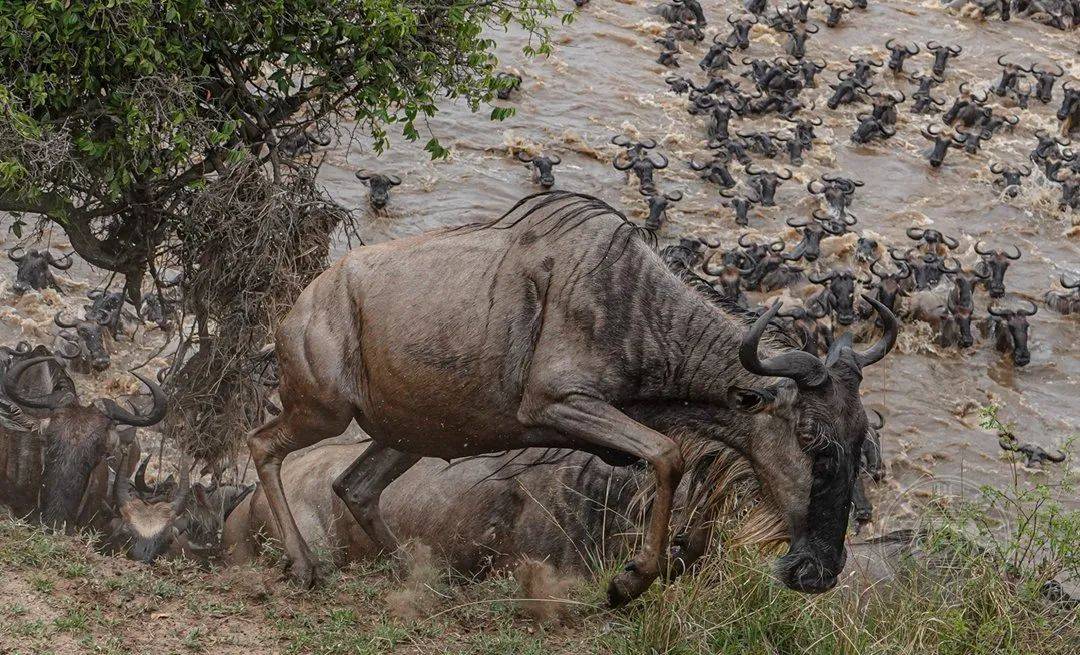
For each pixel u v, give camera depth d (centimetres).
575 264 1034
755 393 991
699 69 4238
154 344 2397
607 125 3744
